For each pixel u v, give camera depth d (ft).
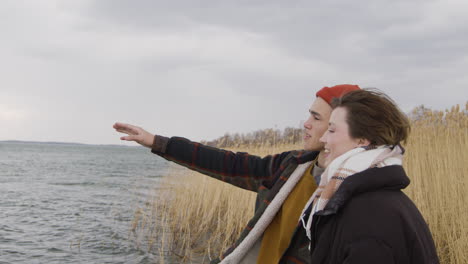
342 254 4.11
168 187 38.88
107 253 22.02
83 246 23.63
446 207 17.30
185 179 36.01
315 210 4.58
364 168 4.34
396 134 4.58
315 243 4.58
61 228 29.07
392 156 4.53
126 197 43.91
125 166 138.92
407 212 4.16
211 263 6.96
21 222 31.37
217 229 23.02
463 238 14.88
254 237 6.41
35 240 25.54
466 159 18.72
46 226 29.96
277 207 6.38
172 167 40.91
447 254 15.67
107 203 41.57
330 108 6.38
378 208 4.08
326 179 4.68
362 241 3.96
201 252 21.27
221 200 29.07
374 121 4.51
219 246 21.86
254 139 27.25
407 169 19.27
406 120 4.71
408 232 4.01
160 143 7.51
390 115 4.54
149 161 206.49
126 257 21.07
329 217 4.36
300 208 6.27
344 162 4.51
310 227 4.61
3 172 92.17
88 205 40.55
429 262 4.09
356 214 4.12
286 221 6.26
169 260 20.11
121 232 26.16
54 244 24.39
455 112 21.67
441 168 18.89
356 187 4.18
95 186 61.26
